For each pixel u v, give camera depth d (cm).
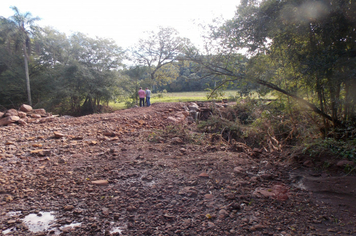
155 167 515
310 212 322
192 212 334
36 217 335
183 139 815
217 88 590
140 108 1691
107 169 513
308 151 535
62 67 2738
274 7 468
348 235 268
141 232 292
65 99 2694
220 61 529
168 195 388
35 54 2880
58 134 825
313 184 404
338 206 333
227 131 1046
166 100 2562
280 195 367
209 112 1625
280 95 604
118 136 859
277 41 508
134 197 385
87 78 2594
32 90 2928
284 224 297
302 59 481
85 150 674
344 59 418
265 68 514
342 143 502
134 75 3073
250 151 659
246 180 436
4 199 387
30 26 2641
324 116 542
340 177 419
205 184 424
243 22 488
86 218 328
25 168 532
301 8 437
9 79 2823
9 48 2603
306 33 488
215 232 286
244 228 291
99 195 396
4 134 873
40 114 1316
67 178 471
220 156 593
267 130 765
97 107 2886
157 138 795
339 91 502
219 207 344
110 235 287
